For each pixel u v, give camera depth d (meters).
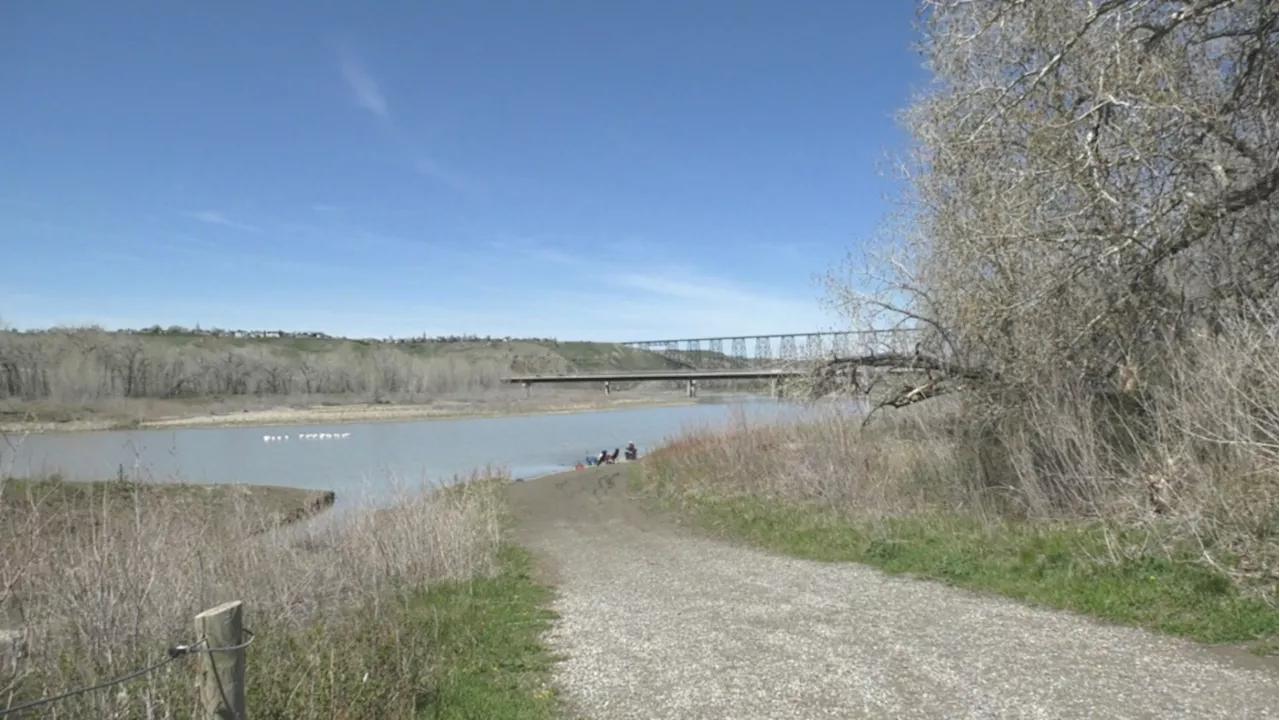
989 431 13.45
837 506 14.07
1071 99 11.39
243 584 9.66
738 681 6.36
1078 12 10.88
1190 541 8.20
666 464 23.03
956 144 11.77
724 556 12.71
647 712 5.85
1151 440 10.43
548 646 7.81
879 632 7.48
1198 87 11.12
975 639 7.01
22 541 7.60
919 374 14.46
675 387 124.56
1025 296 11.37
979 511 11.65
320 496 23.94
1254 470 8.47
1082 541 9.27
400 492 16.08
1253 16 10.48
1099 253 10.64
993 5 11.63
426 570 11.68
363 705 5.70
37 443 29.67
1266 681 5.53
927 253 14.40
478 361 137.00
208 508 12.06
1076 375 11.63
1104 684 5.69
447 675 6.82
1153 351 11.56
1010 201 10.91
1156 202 10.67
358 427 74.44
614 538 15.87
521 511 21.11
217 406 87.81
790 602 9.04
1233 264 11.35
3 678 6.21
